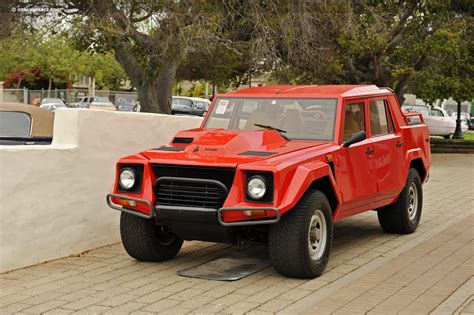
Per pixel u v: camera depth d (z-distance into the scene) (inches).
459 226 449.4
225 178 305.9
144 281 308.8
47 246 343.6
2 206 318.7
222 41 895.1
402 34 1036.5
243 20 907.4
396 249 380.2
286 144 337.1
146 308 268.5
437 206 533.6
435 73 1142.3
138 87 1010.7
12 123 488.7
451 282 309.0
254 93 377.7
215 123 376.8
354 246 388.5
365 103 379.2
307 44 912.3
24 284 302.0
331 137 346.9
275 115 363.9
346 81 1099.9
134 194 321.1
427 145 452.1
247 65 993.5
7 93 2018.9
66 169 351.9
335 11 923.4
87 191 365.7
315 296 286.7
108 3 852.6
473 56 1088.8
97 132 370.0
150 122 407.2
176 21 844.0
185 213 306.8
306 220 304.7
